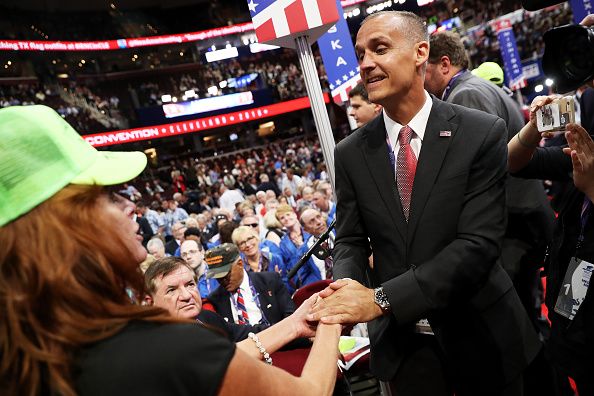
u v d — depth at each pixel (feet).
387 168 4.84
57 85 77.05
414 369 5.04
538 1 4.74
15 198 2.31
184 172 70.64
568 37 4.01
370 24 4.68
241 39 93.86
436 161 4.60
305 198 23.18
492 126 4.62
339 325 4.03
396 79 4.61
